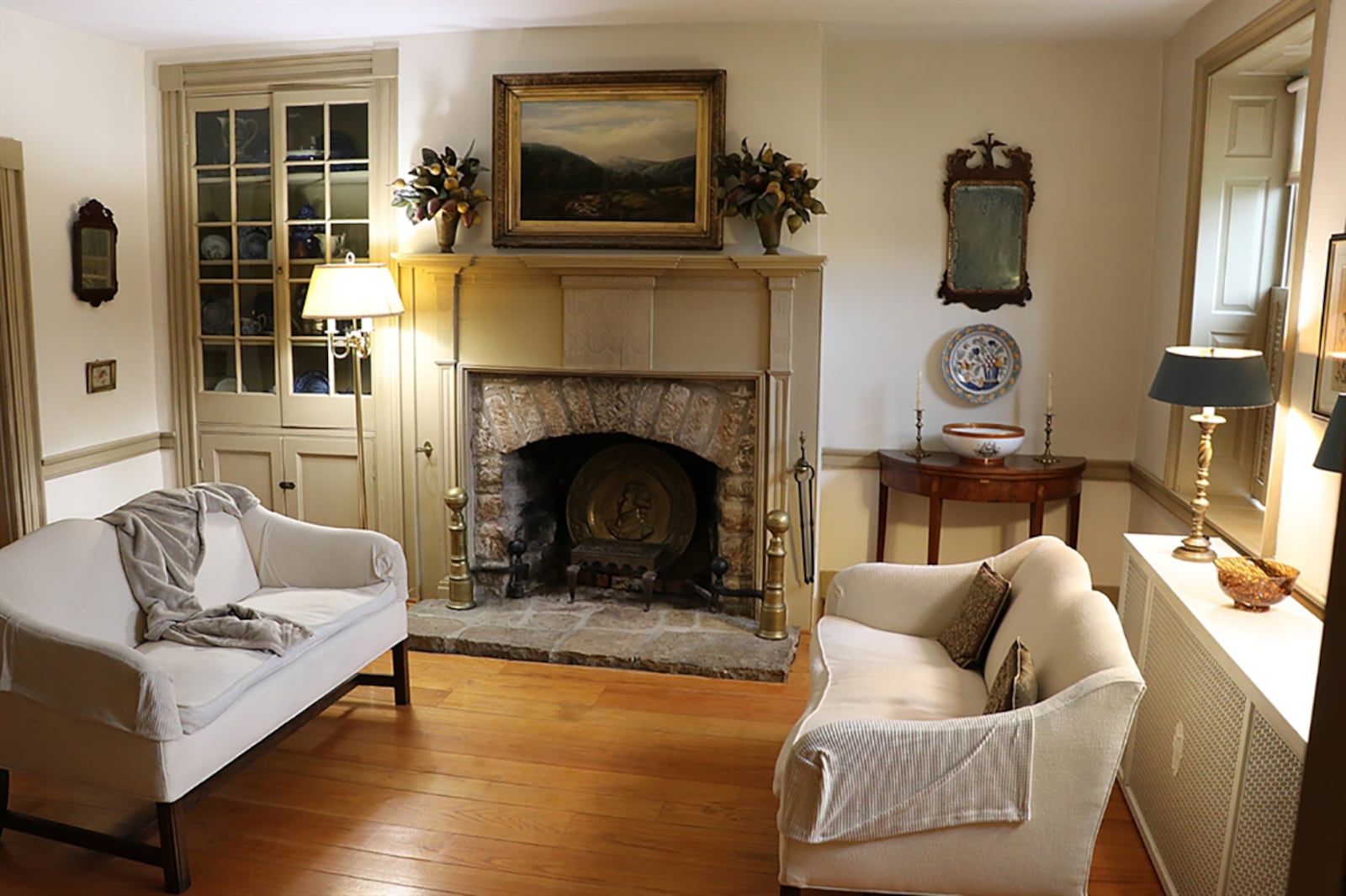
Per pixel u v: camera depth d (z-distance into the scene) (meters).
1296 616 2.65
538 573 5.07
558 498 5.24
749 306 4.35
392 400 4.78
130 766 2.63
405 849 2.89
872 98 4.68
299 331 4.94
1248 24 3.49
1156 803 2.87
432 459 4.76
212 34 4.55
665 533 4.88
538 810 3.10
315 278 4.30
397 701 3.83
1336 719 1.46
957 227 4.70
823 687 2.98
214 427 5.07
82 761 2.68
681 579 4.92
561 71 4.38
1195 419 3.24
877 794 2.32
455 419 4.68
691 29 4.27
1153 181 4.55
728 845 2.92
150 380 5.06
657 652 4.21
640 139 4.33
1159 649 2.98
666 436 4.56
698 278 4.36
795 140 4.27
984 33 4.40
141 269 4.96
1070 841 2.33
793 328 4.32
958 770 2.30
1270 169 3.90
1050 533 4.85
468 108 4.48
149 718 2.57
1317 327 2.93
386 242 4.74
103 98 4.65
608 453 4.94
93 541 3.17
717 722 3.71
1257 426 3.95
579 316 4.46
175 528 3.43
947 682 2.98
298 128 4.79
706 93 4.25
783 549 4.33
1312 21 3.13
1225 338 4.05
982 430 4.69
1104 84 4.54
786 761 2.39
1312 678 2.23
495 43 4.42
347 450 4.92
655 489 4.90
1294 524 3.01
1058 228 4.65
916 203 4.72
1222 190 3.96
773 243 4.21
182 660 2.92
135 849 2.70
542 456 5.13
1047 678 2.61
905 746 2.30
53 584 2.97
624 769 3.37
